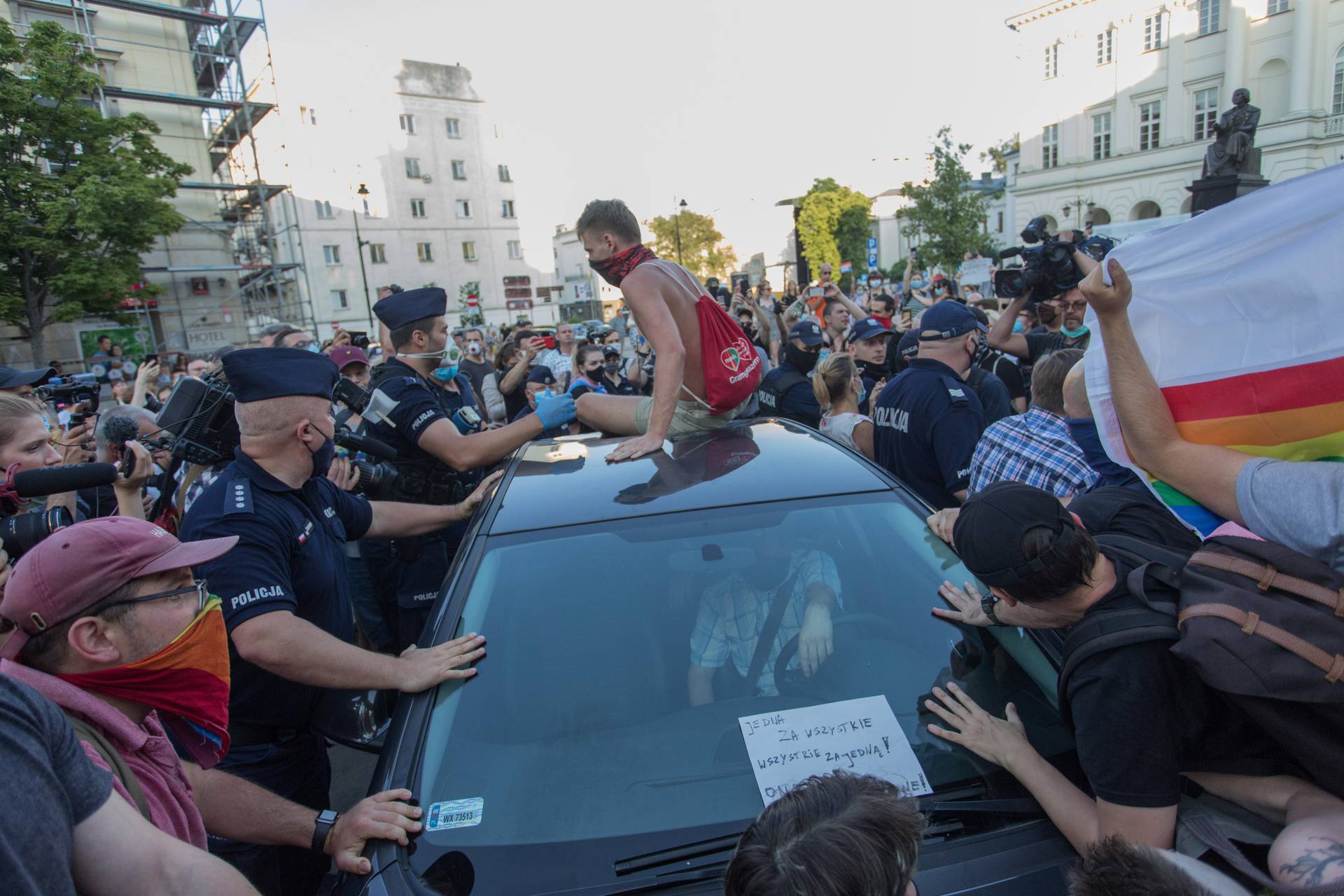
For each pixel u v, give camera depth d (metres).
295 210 33.09
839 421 4.12
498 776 1.46
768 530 1.94
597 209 2.53
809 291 7.96
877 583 1.84
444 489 3.46
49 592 1.24
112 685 1.32
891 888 0.91
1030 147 36.09
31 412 2.56
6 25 19.00
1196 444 1.47
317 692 2.06
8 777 0.93
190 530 1.98
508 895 1.25
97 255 20.81
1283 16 28.19
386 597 3.71
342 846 1.35
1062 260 4.34
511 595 1.81
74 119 19.84
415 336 3.50
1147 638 1.21
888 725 1.54
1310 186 1.39
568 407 2.98
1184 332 1.51
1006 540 1.27
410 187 45.16
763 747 1.51
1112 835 1.10
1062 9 33.81
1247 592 1.17
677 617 1.76
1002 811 1.36
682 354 2.44
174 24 26.75
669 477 2.20
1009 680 1.60
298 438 2.11
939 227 29.28
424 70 45.22
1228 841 1.19
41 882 0.94
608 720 1.57
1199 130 30.92
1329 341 1.35
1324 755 1.11
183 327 27.22
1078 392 2.06
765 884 0.90
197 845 1.38
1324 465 1.30
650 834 1.36
